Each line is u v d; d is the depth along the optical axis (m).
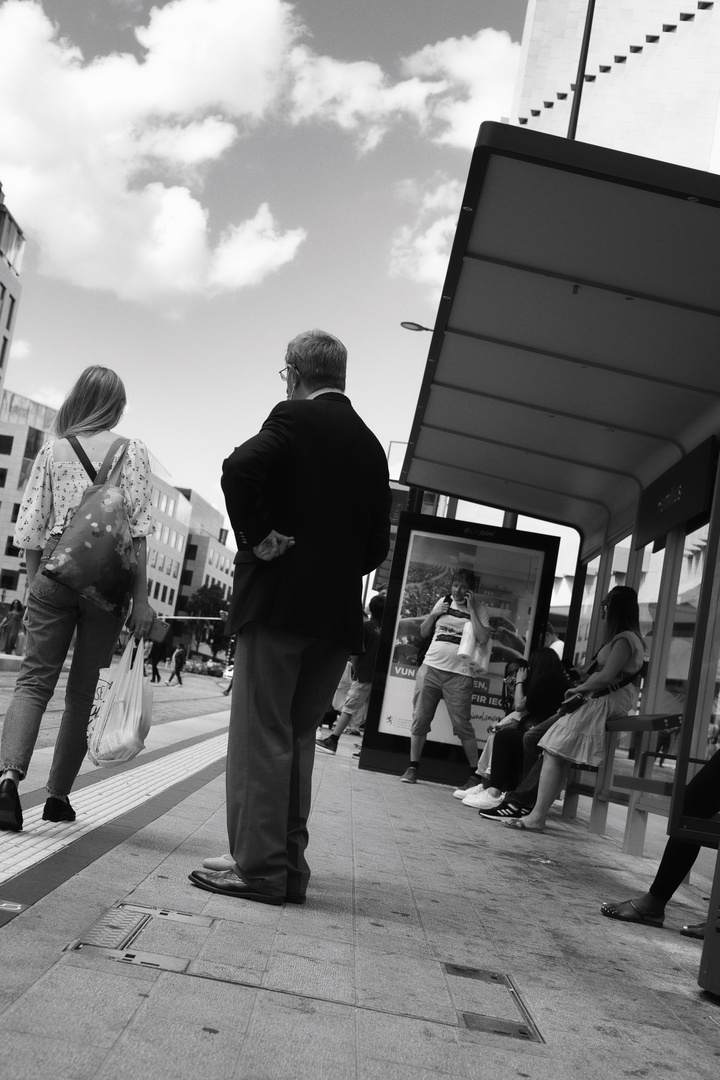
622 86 30.69
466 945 3.88
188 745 10.29
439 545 11.45
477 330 7.14
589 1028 3.10
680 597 7.93
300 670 4.17
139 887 3.79
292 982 3.01
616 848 8.02
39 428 97.88
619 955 4.18
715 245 5.36
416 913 4.30
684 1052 3.03
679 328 6.40
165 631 4.82
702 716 6.36
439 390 8.58
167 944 3.14
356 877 4.87
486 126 4.90
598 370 7.32
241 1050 2.42
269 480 4.04
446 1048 2.70
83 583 4.48
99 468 4.67
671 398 7.48
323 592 4.05
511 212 5.43
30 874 3.68
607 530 10.56
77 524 4.53
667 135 30.08
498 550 11.38
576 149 4.89
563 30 31.56
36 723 4.44
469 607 10.95
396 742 11.31
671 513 7.93
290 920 3.76
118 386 4.81
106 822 4.98
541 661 8.98
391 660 11.38
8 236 76.06
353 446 4.19
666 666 8.09
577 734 7.89
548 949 4.06
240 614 4.04
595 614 10.62
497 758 9.21
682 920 5.23
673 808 4.86
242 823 3.99
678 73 30.34
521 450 9.72
